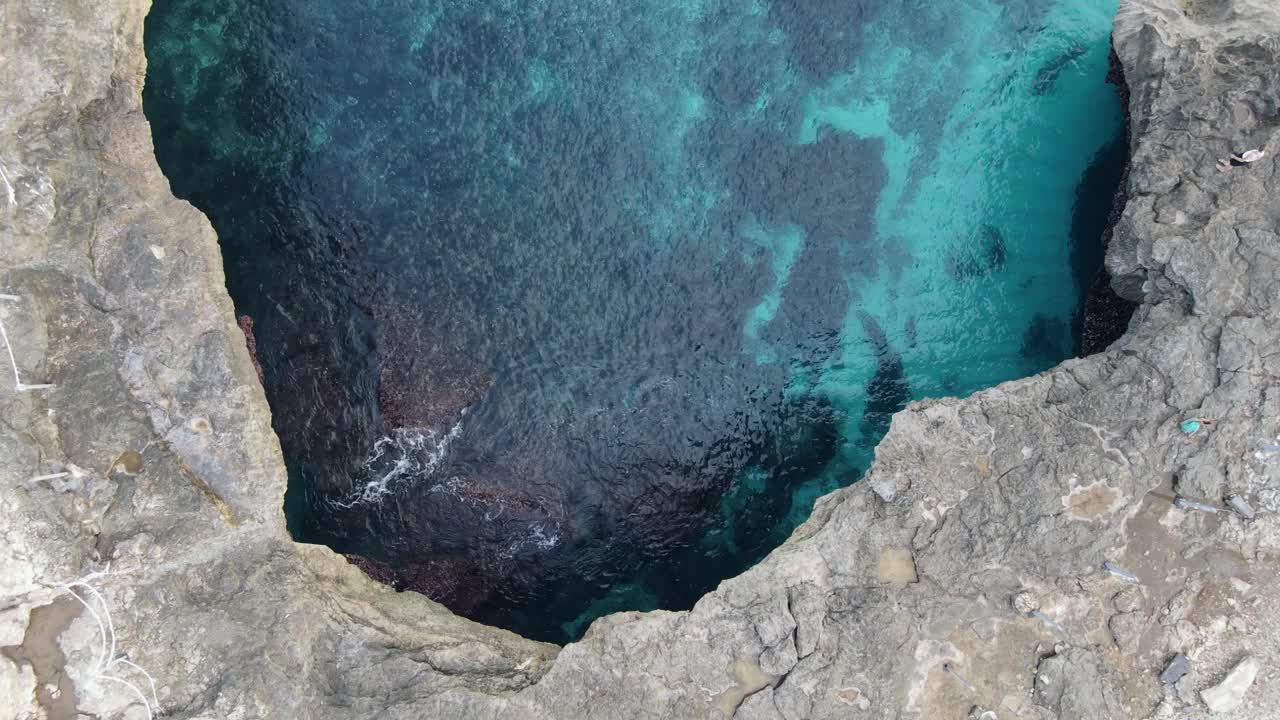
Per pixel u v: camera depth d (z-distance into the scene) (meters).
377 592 19.39
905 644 16.12
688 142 21.58
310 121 21.00
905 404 21.77
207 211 20.59
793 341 21.91
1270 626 15.92
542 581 21.12
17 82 16.44
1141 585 16.20
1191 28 19.98
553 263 21.38
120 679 15.64
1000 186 22.11
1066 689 15.77
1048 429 17.14
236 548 17.27
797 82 21.86
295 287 20.81
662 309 21.59
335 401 20.84
